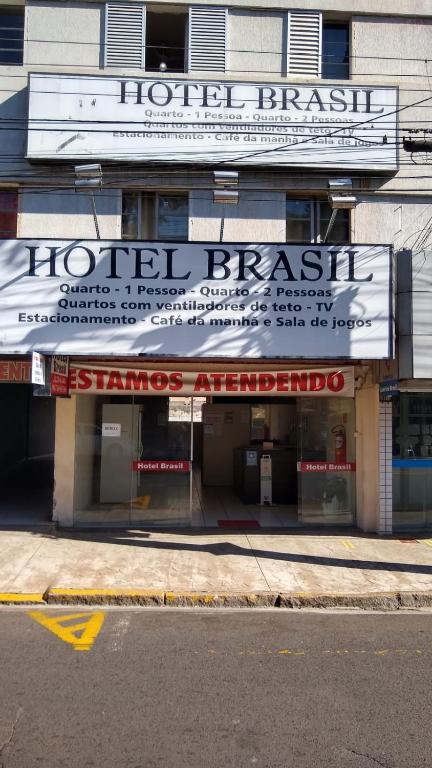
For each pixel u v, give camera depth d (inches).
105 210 403.2
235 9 426.6
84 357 377.4
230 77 410.0
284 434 551.8
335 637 228.5
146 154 396.8
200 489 559.5
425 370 337.4
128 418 410.3
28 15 418.9
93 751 141.5
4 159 401.1
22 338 339.0
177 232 414.0
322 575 302.0
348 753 142.8
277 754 141.9
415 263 341.7
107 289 341.7
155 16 432.8
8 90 407.5
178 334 343.6
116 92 396.5
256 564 318.3
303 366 393.1
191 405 413.7
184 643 219.0
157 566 311.6
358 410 410.3
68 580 285.9
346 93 405.4
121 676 187.0
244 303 346.3
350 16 431.5
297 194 418.0
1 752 140.5
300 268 348.5
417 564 323.6
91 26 422.3
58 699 169.6
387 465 395.2
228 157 399.9
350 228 415.2
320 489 413.1
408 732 153.3
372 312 348.5
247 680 185.5
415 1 432.5
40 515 415.5
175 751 142.3
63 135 394.0
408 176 414.6
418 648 217.0
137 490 407.5
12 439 559.5
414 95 422.6
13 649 209.8
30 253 340.5
